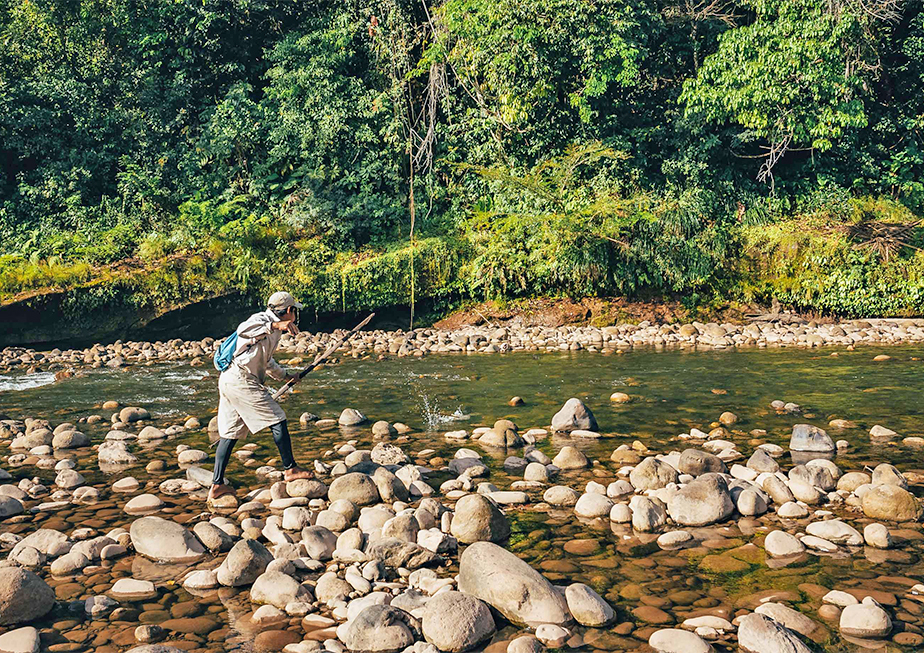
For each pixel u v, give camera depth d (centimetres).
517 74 1817
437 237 1795
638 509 451
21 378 1168
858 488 487
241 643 316
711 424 729
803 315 1675
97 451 689
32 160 1992
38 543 431
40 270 1526
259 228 1742
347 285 1678
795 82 1723
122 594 370
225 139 1998
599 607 329
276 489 522
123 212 1861
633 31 1811
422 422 781
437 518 466
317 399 927
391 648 308
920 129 1992
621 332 1555
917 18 1953
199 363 1320
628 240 1712
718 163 1959
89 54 2164
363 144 1970
